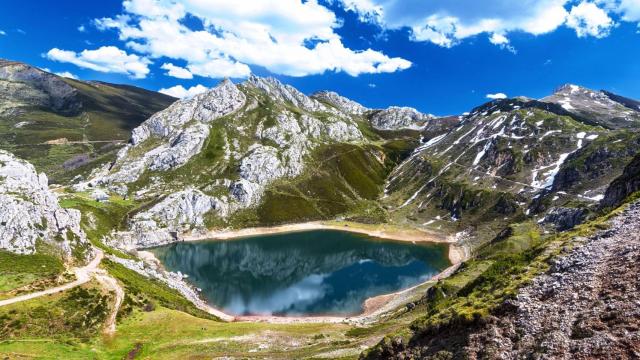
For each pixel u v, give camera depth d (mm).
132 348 81938
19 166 133375
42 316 86000
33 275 102500
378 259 199375
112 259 135750
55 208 130875
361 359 44594
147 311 100125
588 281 34062
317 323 111812
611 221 41750
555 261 39406
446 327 39500
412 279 167000
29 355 71688
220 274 177750
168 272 168500
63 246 121375
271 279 171750
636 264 32562
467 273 107250
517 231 161125
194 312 117750
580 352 28188
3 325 80188
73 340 81125
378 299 144250
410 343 41688
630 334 27203
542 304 34625
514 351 31812
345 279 169875
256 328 96000
